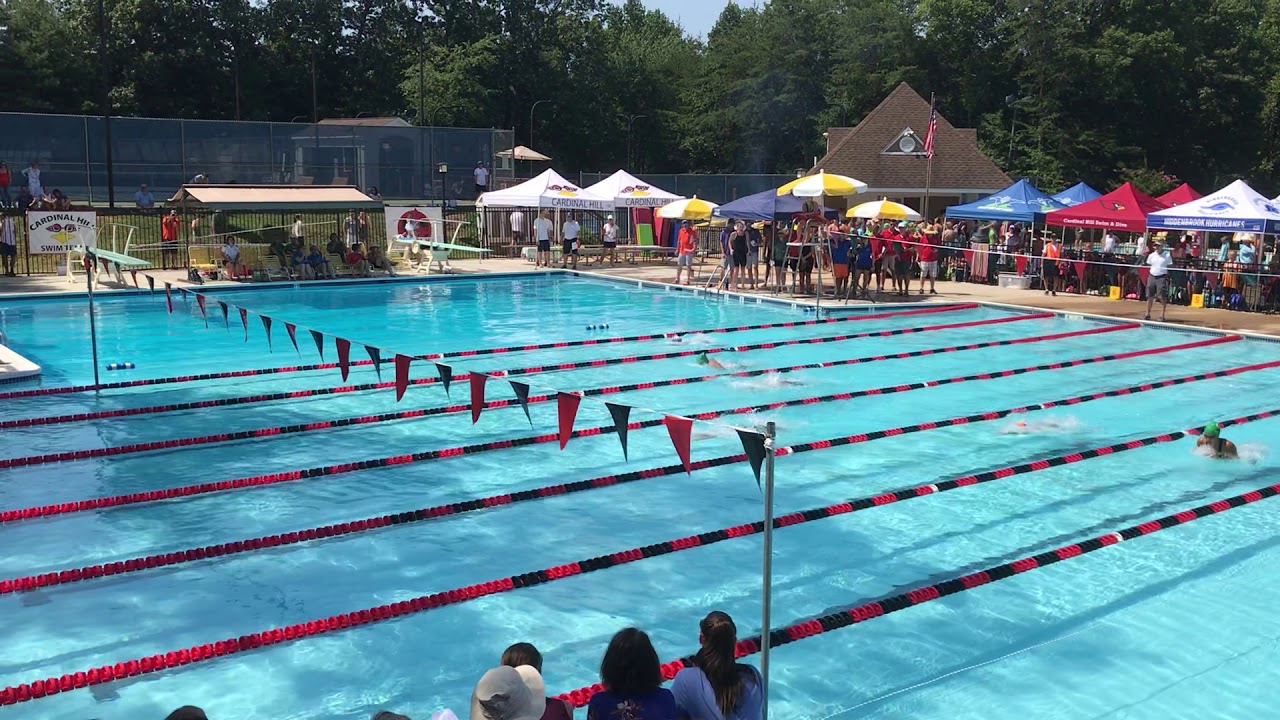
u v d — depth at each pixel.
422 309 21.20
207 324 18.73
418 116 52.75
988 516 8.69
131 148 30.25
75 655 6.17
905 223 28.05
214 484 9.35
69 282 23.19
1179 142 49.25
